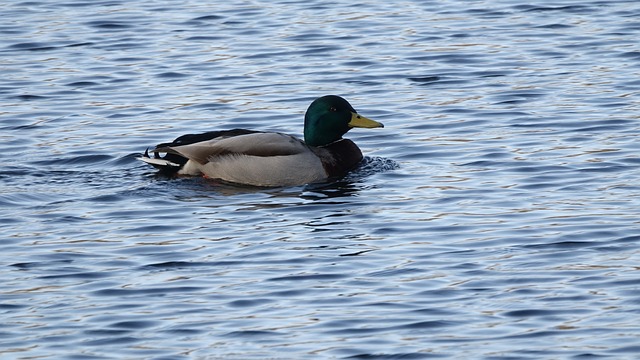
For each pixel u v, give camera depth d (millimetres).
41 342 13008
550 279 14516
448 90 23734
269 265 15195
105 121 22266
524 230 16250
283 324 13398
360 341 12930
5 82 24703
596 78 24094
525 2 30422
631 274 14578
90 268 15156
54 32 28406
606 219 16562
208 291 14359
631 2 30031
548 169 18969
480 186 18328
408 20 29062
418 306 13812
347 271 14930
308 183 19250
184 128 21812
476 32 27812
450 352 12641
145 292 14359
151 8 30625
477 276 14672
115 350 12812
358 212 17375
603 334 13000
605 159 19328
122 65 25797
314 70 25219
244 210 17625
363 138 21219
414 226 16609
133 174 19500
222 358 12555
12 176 19219
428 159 19938
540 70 24812
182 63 25828
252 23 28969
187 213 17469
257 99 23391
